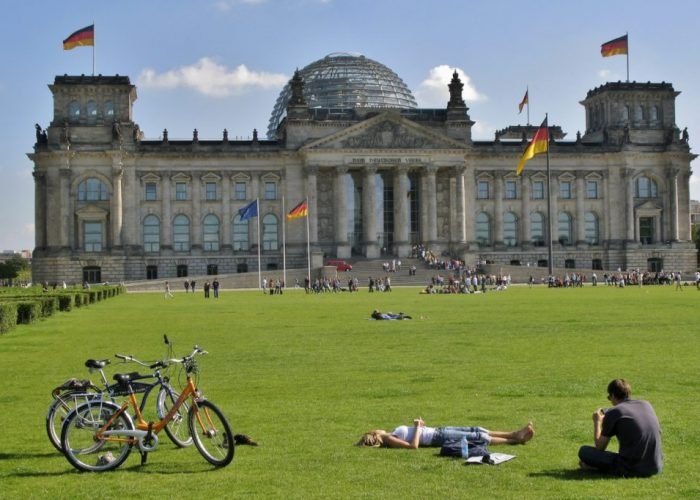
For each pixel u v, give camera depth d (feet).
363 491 71.72
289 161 652.48
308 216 613.52
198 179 646.33
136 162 638.53
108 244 631.97
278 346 175.73
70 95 631.97
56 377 136.26
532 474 75.97
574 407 104.58
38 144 621.31
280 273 581.12
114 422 81.35
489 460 79.51
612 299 347.15
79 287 497.05
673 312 260.21
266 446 87.15
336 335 198.49
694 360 145.38
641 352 157.07
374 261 615.98
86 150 621.31
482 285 463.83
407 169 644.27
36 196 625.00
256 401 111.65
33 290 382.83
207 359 154.71
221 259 646.74
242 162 650.43
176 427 86.48
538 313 262.26
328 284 516.32
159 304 359.66
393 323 231.50
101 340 192.95
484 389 117.80
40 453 86.63
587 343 173.17
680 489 71.15
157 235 644.69
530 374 131.13
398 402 109.09
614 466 75.31
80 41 595.06
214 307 327.47
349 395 115.03
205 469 79.46
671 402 106.63
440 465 79.15
